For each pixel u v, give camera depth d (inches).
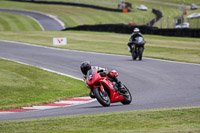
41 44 4736.7
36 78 2271.2
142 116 1022.4
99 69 1344.7
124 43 4810.5
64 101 1689.2
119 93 1382.9
